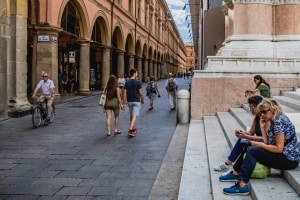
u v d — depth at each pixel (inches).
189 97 494.0
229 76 454.6
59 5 756.0
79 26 920.9
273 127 175.6
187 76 3437.5
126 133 406.3
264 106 177.0
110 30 1162.0
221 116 403.5
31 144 340.2
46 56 714.8
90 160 280.5
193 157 259.3
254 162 174.6
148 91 671.1
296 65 467.8
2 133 399.5
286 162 173.8
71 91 1036.5
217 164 228.5
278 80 452.4
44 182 224.4
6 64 521.3
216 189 183.2
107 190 210.1
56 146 332.2
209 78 454.6
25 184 220.2
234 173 195.8
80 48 938.1
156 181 227.6
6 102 520.4
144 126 459.8
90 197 198.5
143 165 266.5
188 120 471.2
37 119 443.8
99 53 1228.5
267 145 173.8
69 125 463.5
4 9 519.8
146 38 1940.2
